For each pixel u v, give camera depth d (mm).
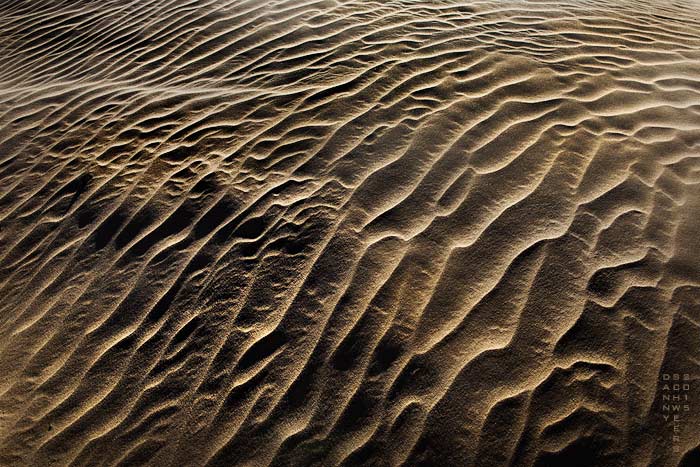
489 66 3562
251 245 2551
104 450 2049
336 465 1847
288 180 2836
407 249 2375
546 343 2020
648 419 1821
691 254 2275
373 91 3398
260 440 1946
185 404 2100
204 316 2342
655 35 4305
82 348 2383
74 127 3785
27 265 2826
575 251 2297
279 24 4602
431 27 4234
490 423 1862
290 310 2256
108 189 3129
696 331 2016
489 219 2461
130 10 5566
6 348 2463
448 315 2133
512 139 2893
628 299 2119
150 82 4199
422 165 2768
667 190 2578
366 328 2139
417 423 1891
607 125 3010
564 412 1860
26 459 2086
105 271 2676
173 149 3301
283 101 3488
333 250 2420
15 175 3449
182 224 2781
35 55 5234
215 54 4367
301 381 2049
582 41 4039
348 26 4371
